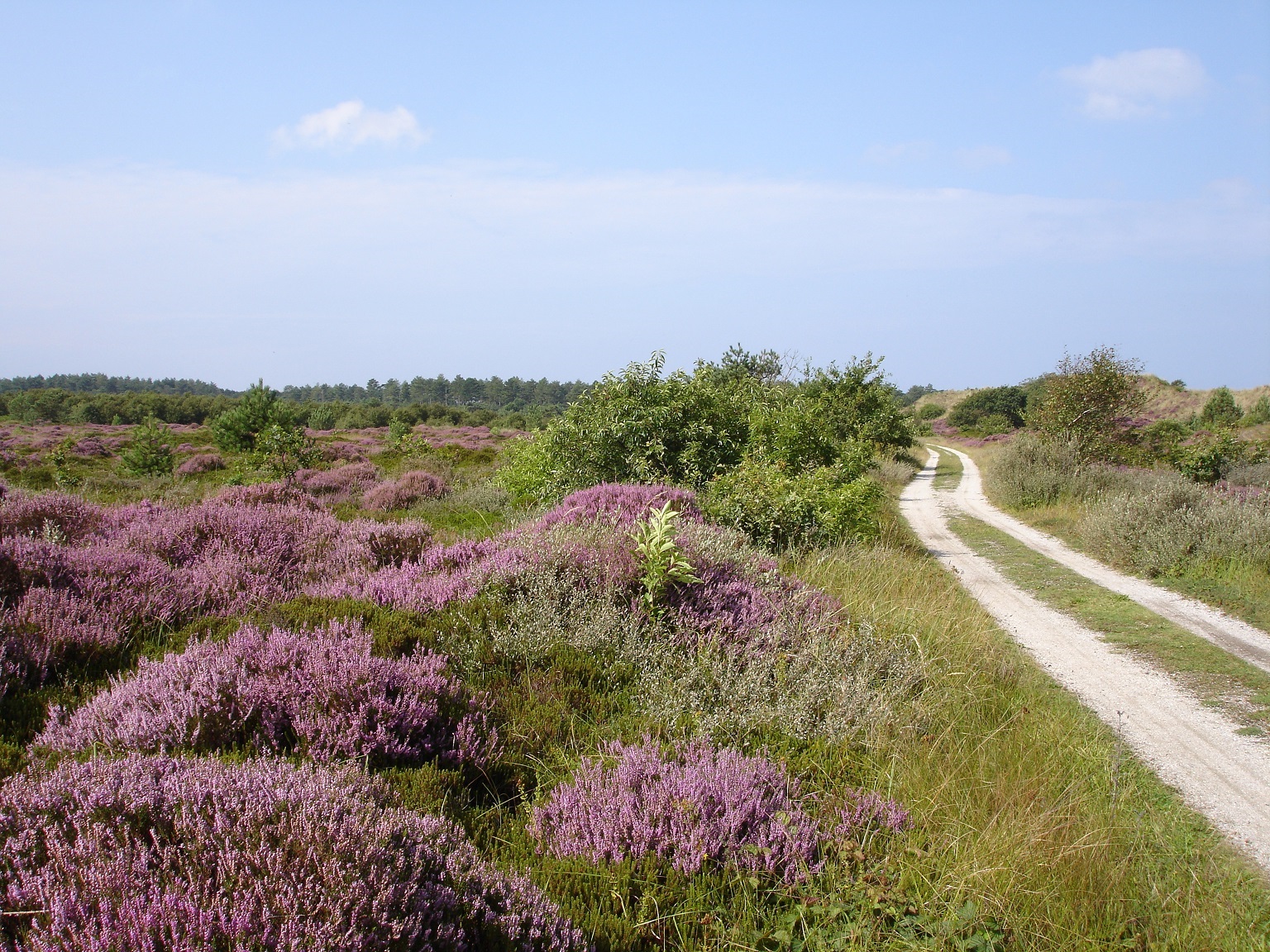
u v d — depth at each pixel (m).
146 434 22.50
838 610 7.46
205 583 6.68
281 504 11.44
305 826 2.76
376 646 5.25
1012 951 3.26
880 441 34.72
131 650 5.35
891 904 3.40
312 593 6.91
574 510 9.59
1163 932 3.56
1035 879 3.73
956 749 5.11
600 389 14.09
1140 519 13.66
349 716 4.15
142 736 3.82
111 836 2.66
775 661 5.90
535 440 15.16
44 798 2.90
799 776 4.39
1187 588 11.22
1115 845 4.20
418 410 67.81
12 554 6.09
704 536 8.51
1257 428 40.81
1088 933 3.48
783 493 12.15
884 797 4.40
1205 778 5.34
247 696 4.16
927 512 21.97
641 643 5.92
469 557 7.62
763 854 3.56
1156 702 6.84
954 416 90.06
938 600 9.38
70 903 2.32
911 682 6.06
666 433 14.08
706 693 5.32
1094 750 5.65
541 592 6.23
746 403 16.92
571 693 5.20
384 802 3.46
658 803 3.79
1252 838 4.57
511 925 2.83
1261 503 13.00
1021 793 4.54
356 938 2.33
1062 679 7.45
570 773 4.29
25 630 4.94
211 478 21.84
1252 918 3.76
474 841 3.55
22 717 4.18
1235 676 7.54
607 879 3.35
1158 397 68.50
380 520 13.00
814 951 3.16
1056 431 26.16
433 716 4.42
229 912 2.37
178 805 2.92
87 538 7.95
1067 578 12.29
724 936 3.16
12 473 21.69
